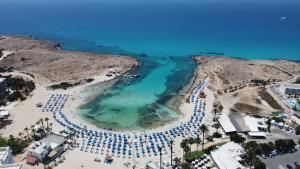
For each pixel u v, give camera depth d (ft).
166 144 526.98
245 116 621.31
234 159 469.16
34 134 548.31
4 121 605.73
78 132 567.59
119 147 519.19
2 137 539.70
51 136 538.88
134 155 497.05
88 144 527.81
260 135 540.11
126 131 578.25
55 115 636.48
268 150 490.90
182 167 452.35
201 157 480.23
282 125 576.20
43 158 479.82
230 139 535.60
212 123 598.75
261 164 442.50
